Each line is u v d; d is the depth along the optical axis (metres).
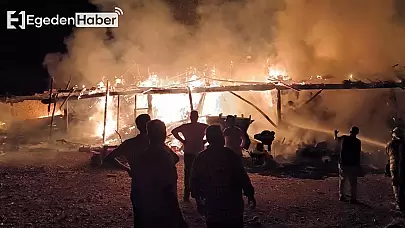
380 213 8.35
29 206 8.74
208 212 5.00
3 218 7.86
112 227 7.36
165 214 5.00
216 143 5.14
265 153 13.36
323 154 14.02
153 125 5.16
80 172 12.55
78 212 8.28
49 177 11.84
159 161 5.07
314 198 9.51
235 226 4.99
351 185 9.08
